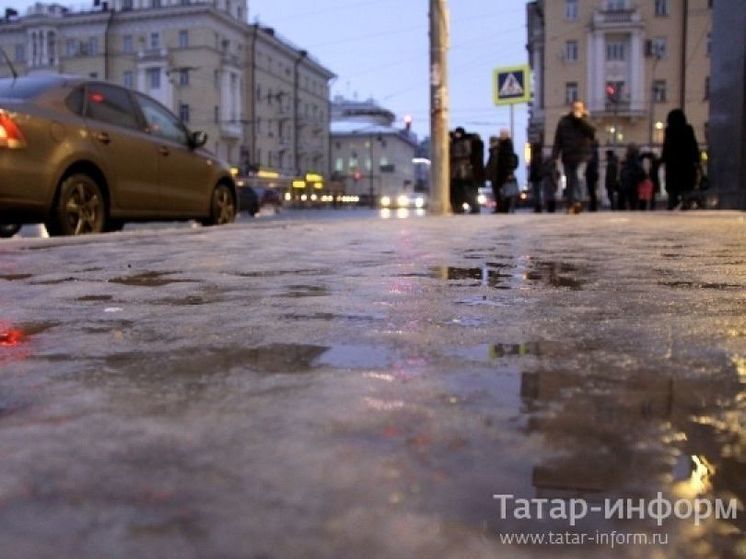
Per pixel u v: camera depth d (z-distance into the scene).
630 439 1.15
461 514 0.87
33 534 0.83
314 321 2.30
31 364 1.75
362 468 1.02
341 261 4.22
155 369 1.68
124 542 0.81
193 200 8.04
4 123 5.73
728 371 1.61
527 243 5.42
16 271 3.85
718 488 0.96
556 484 0.96
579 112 11.55
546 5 52.00
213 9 63.44
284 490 0.95
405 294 2.89
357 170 97.31
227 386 1.50
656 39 50.69
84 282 3.38
